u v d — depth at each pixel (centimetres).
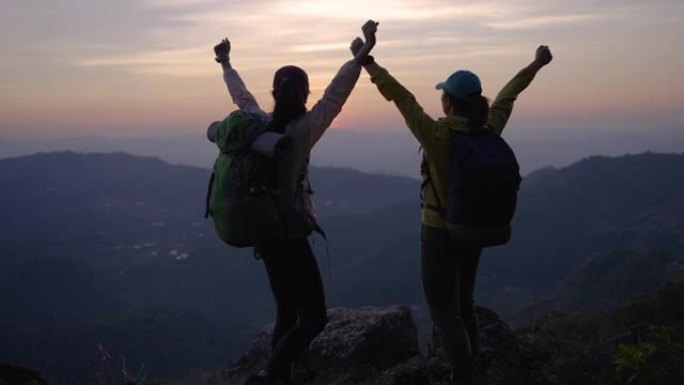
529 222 18138
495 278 14238
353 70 400
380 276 14762
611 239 16038
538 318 730
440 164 393
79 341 8194
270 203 392
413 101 395
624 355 440
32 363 7212
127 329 9388
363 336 584
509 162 379
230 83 475
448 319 412
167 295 17338
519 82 462
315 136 393
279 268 416
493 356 467
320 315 428
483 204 375
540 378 470
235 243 405
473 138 388
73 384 629
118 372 615
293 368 579
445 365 479
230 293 17200
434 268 408
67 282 16512
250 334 10738
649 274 6291
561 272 14538
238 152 394
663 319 632
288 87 395
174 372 8331
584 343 569
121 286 18512
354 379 554
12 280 15188
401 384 495
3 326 8512
